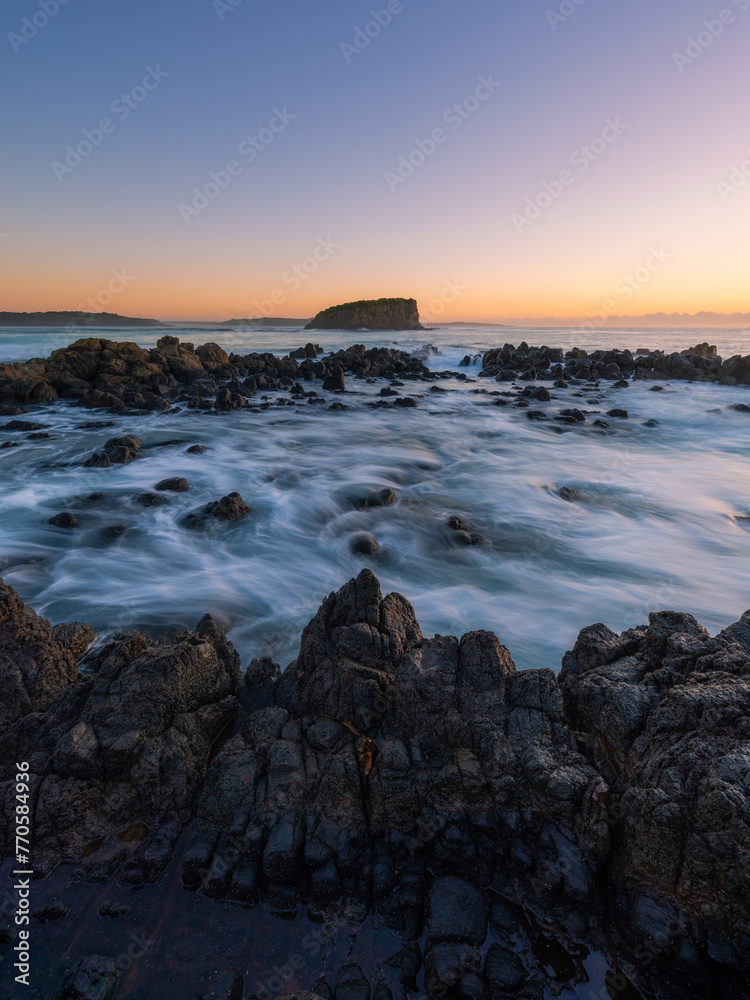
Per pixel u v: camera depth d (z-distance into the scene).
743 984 3.09
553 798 3.94
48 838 4.10
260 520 12.41
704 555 10.90
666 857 3.40
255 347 73.19
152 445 19.22
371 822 4.16
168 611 8.30
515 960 3.39
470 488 15.38
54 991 3.24
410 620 5.86
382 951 3.51
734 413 26.83
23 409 24.33
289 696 5.30
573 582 9.67
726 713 3.74
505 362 47.09
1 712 4.98
